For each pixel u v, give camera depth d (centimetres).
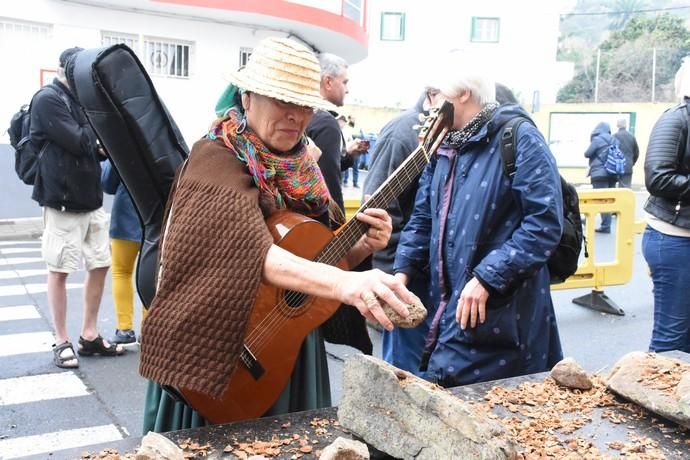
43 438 338
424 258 282
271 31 1209
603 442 169
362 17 1433
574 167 2630
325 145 337
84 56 215
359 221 207
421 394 151
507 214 246
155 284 209
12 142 433
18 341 486
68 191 410
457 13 2988
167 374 158
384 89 3109
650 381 191
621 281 621
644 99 4081
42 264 795
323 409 183
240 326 156
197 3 1048
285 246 188
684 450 166
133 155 218
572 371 204
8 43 966
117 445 161
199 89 1148
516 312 244
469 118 248
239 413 187
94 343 453
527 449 161
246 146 180
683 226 315
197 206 165
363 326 221
